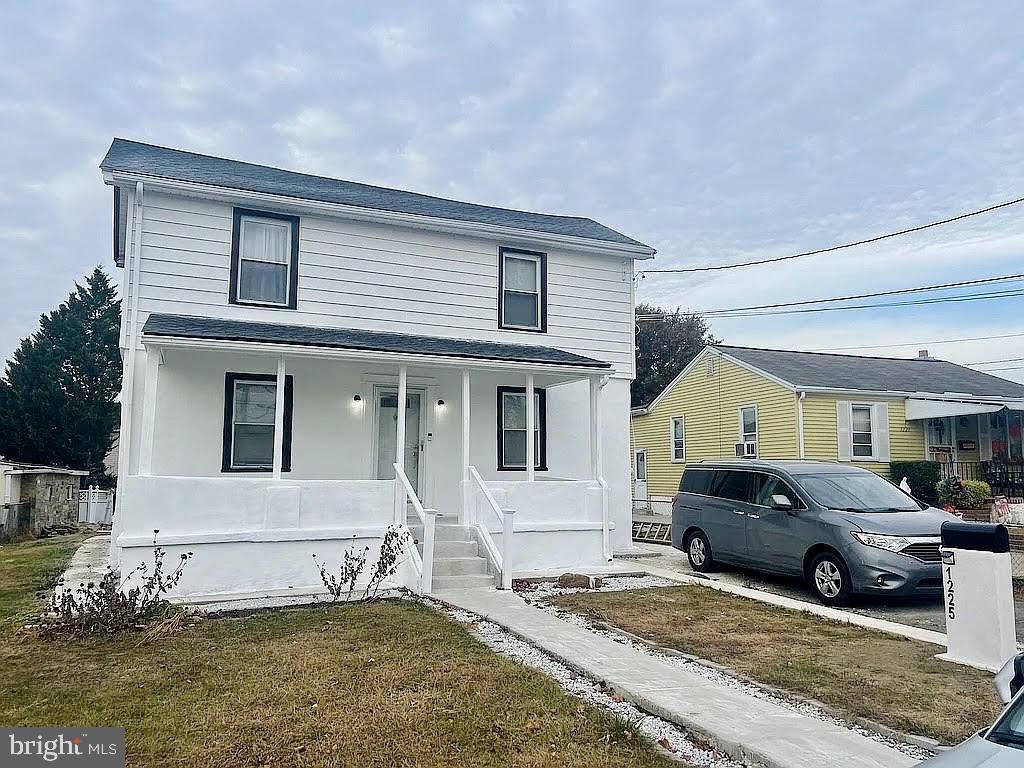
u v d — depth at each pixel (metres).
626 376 14.11
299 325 11.52
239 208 11.32
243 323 10.95
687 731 4.47
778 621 7.59
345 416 11.75
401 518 9.96
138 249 10.58
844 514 9.02
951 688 5.25
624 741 4.27
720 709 4.72
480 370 11.23
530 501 11.13
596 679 5.52
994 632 5.88
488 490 10.38
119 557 8.69
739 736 4.22
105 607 6.86
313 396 11.53
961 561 6.12
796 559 9.40
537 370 11.33
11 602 8.45
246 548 9.11
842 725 4.52
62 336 29.75
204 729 4.36
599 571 10.96
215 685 5.19
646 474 26.78
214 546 8.96
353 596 8.87
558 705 4.86
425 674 5.50
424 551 9.09
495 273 13.18
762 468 10.59
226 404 10.91
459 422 12.62
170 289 10.76
